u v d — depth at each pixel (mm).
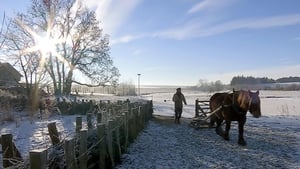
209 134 14836
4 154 5570
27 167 4941
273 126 18234
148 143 12375
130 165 9180
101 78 49812
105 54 49312
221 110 13672
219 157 10320
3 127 15688
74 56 47250
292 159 10164
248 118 23281
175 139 13422
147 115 19234
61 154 5906
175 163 9484
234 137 14117
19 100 22891
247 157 10375
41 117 20359
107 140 8508
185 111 32625
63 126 16375
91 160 7633
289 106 41844
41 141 11445
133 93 79688
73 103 24031
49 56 40781
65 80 46688
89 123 10539
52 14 40031
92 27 47625
